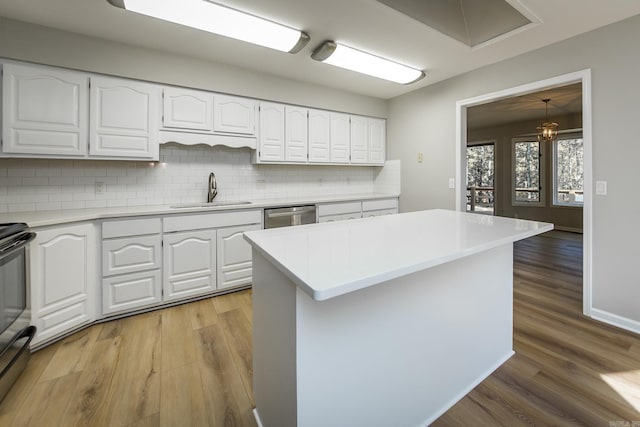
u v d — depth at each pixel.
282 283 1.09
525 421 1.41
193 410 1.47
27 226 1.79
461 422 1.42
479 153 7.75
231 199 3.43
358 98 4.03
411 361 1.36
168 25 2.28
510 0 1.97
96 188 2.70
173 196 3.08
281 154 3.42
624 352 1.92
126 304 2.44
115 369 1.78
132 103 2.57
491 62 2.99
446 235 1.40
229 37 2.44
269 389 1.26
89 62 2.39
